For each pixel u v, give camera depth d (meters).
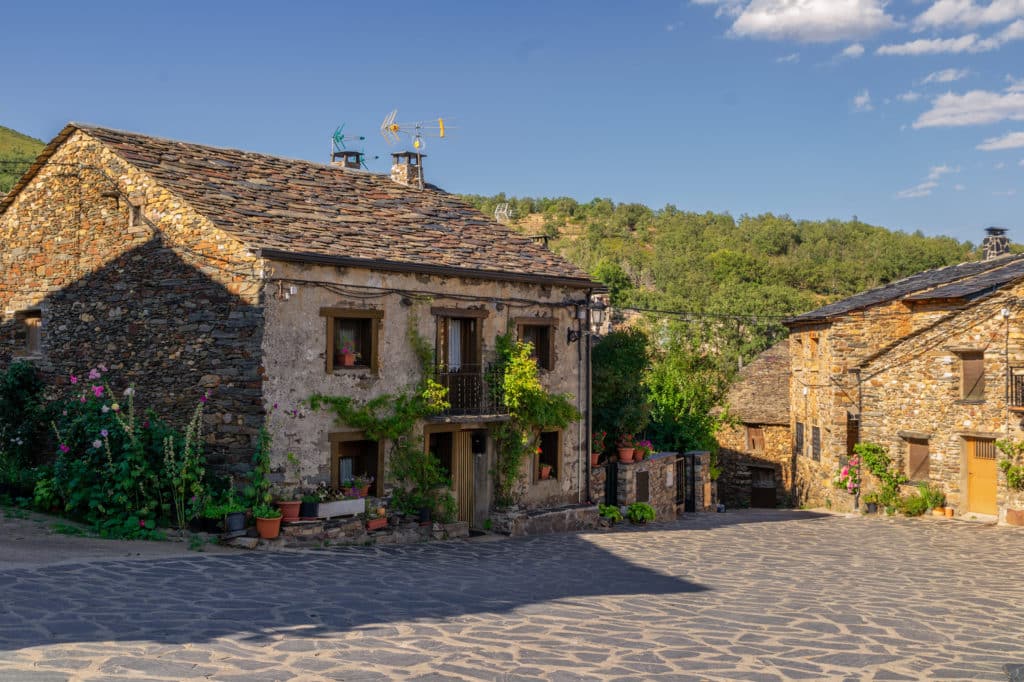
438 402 17.52
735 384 38.97
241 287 15.08
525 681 7.59
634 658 8.62
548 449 21.11
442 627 9.47
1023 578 16.38
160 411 16.12
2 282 19.22
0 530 13.44
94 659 7.36
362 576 12.41
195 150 18.58
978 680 8.47
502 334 19.31
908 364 28.38
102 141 17.08
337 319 16.27
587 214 133.62
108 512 14.26
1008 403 25.56
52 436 18.14
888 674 8.55
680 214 131.25
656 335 44.22
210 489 14.73
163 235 16.25
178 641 8.11
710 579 14.28
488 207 133.50
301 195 18.59
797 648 9.48
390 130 24.22
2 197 20.19
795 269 90.44
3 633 8.00
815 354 33.38
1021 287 25.48
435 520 17.89
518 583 12.84
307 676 7.30
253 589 10.80
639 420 24.22
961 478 26.91
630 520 23.41
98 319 17.30
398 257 17.05
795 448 35.88
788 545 19.84
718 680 8.00
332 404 15.83
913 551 19.70
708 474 30.61
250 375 14.89
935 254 93.50
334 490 15.77
